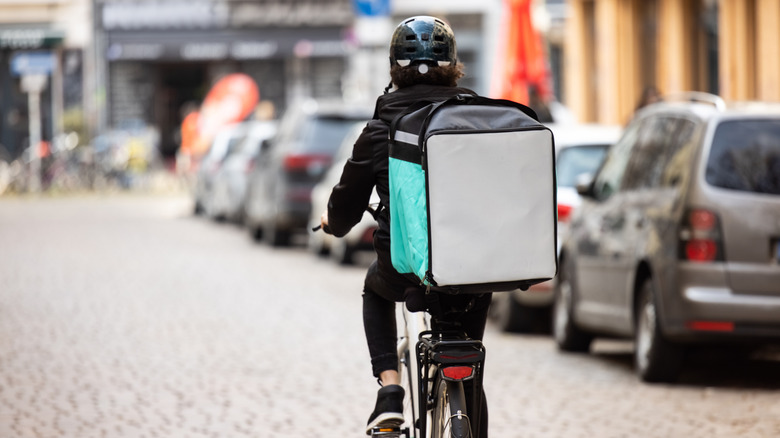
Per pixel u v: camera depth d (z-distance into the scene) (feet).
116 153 176.45
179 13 203.00
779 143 41.98
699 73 103.91
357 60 200.13
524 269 21.75
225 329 55.11
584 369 46.57
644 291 43.68
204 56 203.41
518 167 21.65
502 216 21.62
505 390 41.81
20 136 202.28
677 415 37.52
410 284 23.73
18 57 202.80
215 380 43.01
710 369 47.06
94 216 134.21
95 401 39.27
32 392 40.65
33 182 170.19
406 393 26.02
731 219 41.14
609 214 47.47
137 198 169.78
